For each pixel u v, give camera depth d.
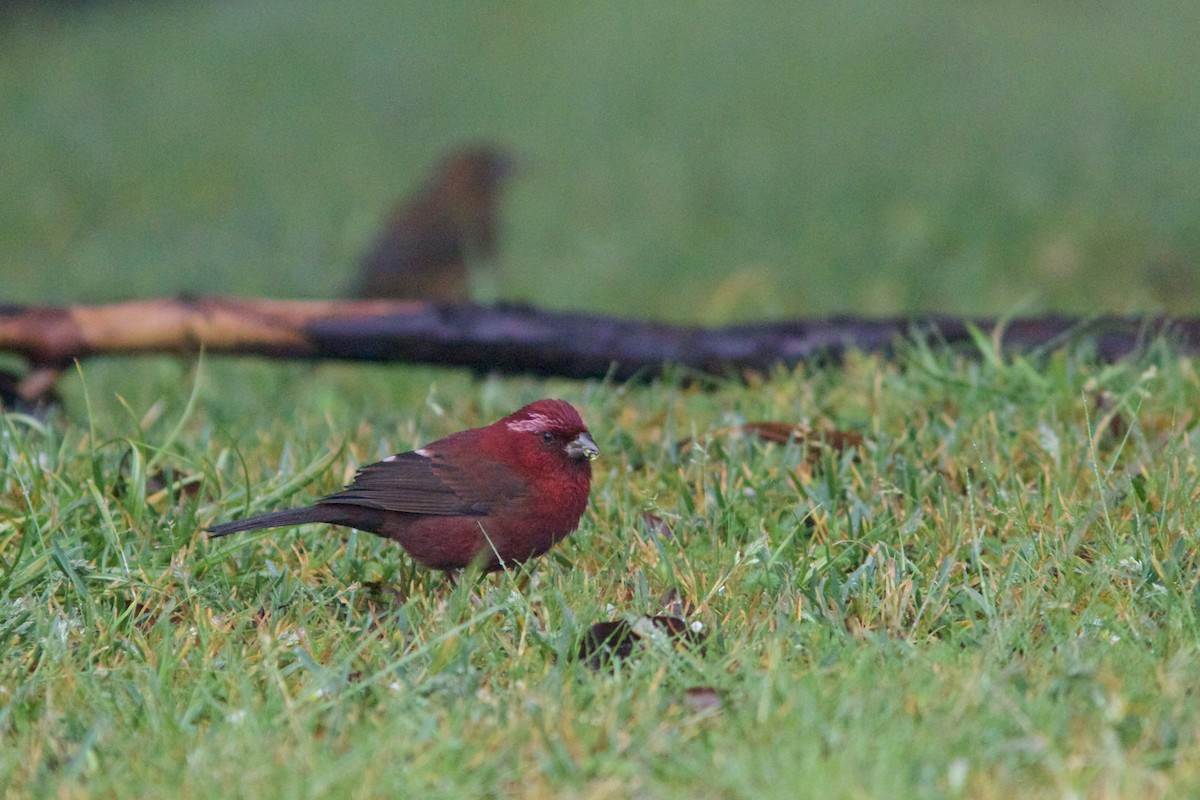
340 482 9.84
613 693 6.64
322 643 7.41
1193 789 5.66
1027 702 6.34
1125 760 5.91
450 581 8.54
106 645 7.47
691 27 46.31
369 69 42.78
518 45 45.28
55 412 11.82
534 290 23.47
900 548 8.16
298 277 25.45
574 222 28.00
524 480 8.29
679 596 7.84
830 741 6.09
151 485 9.68
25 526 8.52
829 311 21.58
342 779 5.97
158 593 8.01
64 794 5.96
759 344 12.30
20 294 24.16
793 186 29.25
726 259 24.80
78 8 51.47
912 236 24.61
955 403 10.41
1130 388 10.01
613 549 8.46
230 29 48.03
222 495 9.22
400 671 7.02
